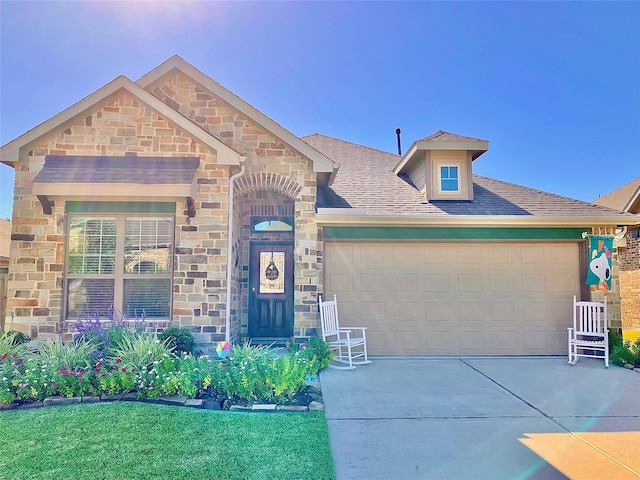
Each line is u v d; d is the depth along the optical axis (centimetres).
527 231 950
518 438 479
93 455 409
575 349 871
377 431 496
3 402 544
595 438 480
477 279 951
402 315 941
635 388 680
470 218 925
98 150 863
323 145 1424
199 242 863
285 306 1097
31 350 743
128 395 580
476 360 891
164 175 829
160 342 730
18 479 364
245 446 436
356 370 796
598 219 938
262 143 934
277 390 573
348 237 935
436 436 482
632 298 1574
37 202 844
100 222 859
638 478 392
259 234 1100
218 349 707
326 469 391
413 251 954
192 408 548
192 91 944
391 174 1212
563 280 955
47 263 833
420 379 731
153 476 372
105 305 845
